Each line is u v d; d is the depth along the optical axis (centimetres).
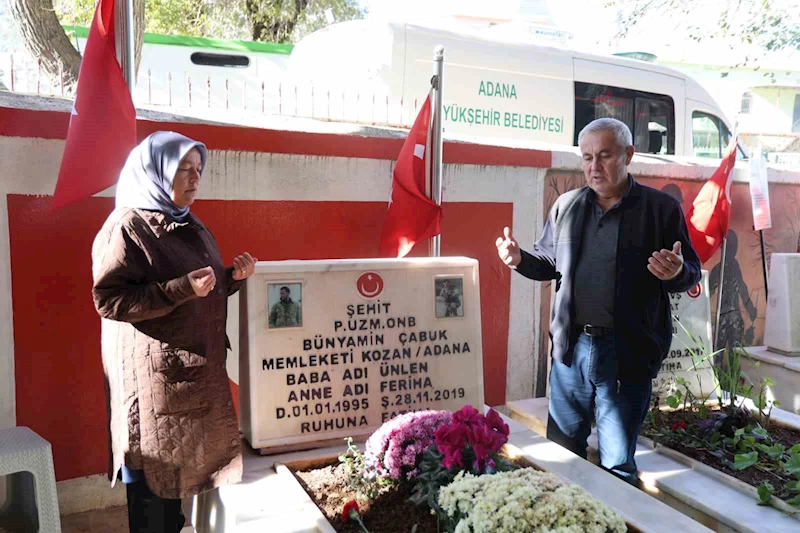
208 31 1377
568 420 330
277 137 376
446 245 446
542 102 675
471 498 213
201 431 247
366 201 414
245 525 234
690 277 286
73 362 335
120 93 293
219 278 260
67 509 340
